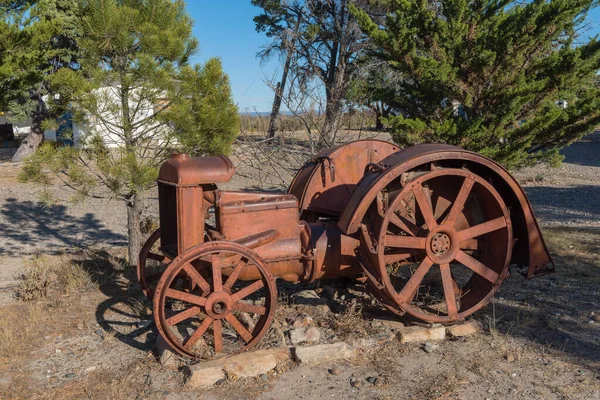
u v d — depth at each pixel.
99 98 5.70
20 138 28.48
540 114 8.41
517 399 3.71
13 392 3.94
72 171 5.74
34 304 5.81
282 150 8.63
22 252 8.67
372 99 8.68
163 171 4.53
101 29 5.63
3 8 13.08
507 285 6.16
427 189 4.90
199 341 4.44
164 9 6.18
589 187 15.30
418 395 3.79
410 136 7.79
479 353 4.40
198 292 5.25
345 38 16.20
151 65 5.77
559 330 4.83
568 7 7.46
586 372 4.05
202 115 5.85
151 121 6.12
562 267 6.85
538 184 16.19
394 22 7.97
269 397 3.81
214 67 5.98
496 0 8.55
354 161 5.61
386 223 4.33
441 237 4.59
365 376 4.07
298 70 8.55
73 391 3.96
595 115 7.34
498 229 4.81
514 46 7.74
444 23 8.05
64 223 11.04
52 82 5.68
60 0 15.08
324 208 5.41
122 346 4.74
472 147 7.81
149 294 5.23
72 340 4.87
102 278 6.69
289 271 4.73
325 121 8.18
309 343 4.54
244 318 4.94
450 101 8.68
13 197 13.29
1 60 9.17
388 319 4.96
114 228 10.60
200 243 4.33
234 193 4.60
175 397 3.81
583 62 7.63
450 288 4.67
